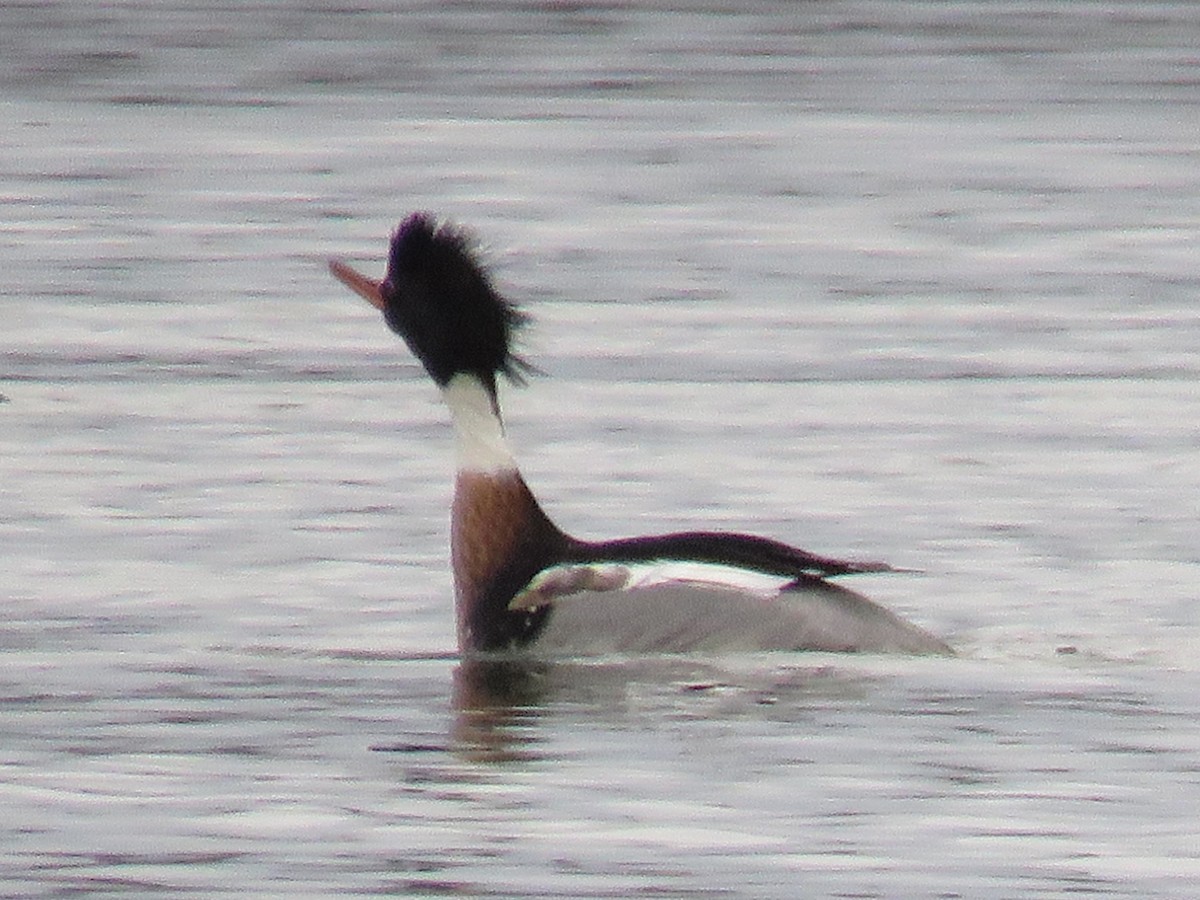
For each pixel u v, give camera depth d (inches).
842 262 1306.6
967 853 490.6
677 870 482.0
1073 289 1231.5
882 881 476.1
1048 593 706.2
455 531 653.9
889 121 1802.4
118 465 864.9
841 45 2150.6
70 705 594.9
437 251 660.7
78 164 1624.0
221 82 1969.7
